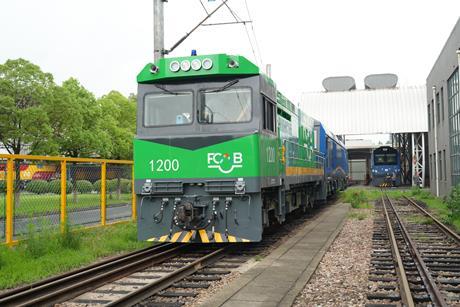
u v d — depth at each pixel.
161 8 14.98
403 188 48.75
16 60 21.16
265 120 10.66
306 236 13.06
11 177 10.70
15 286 7.70
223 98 10.27
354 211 21.30
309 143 17.86
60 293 6.72
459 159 24.45
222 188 9.76
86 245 11.05
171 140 10.06
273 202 12.06
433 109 34.50
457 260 9.40
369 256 9.97
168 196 10.12
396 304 6.30
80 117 23.53
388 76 51.00
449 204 18.14
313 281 7.74
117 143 30.38
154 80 10.52
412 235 13.55
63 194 12.34
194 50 10.49
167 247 11.23
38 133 20.97
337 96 49.09
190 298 6.78
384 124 46.59
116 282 7.89
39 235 10.27
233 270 8.70
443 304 5.93
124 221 15.28
